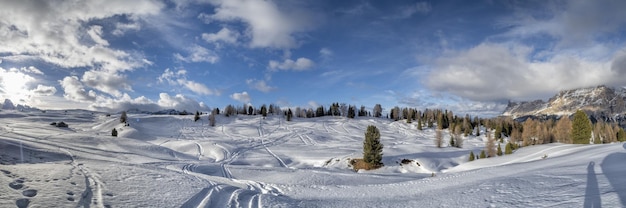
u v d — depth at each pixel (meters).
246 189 18.56
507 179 16.39
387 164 60.06
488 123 156.25
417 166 59.25
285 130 138.75
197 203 12.75
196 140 100.00
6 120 144.12
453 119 157.62
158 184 15.16
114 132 88.00
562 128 90.44
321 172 39.88
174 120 158.12
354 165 60.53
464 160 65.69
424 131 147.62
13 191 10.14
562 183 13.04
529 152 51.44
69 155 36.56
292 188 22.08
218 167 45.12
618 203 8.95
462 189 15.91
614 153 21.27
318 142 108.50
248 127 144.00
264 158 71.50
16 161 28.73
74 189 11.62
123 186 13.42
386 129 152.75
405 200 15.16
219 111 183.38
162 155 65.19
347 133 137.75
